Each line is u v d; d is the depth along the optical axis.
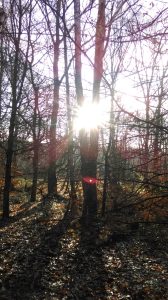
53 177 25.70
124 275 11.09
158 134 4.75
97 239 13.50
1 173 27.25
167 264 11.80
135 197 5.00
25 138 18.73
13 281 10.57
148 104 4.72
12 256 12.67
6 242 14.31
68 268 11.57
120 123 4.79
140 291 10.04
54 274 11.19
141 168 4.92
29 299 9.47
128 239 13.59
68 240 13.49
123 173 5.08
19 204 26.20
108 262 11.92
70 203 13.84
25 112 19.05
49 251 13.02
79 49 3.84
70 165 13.79
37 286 10.31
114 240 13.31
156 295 9.80
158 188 4.89
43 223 16.70
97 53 4.07
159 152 4.89
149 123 4.59
